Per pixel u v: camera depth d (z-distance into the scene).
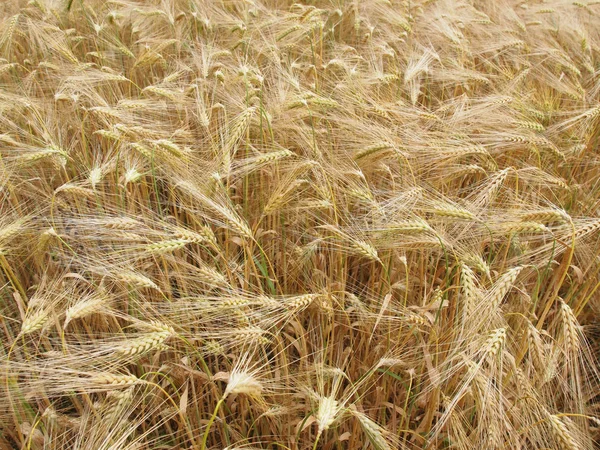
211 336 0.90
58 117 1.30
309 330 1.01
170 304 0.90
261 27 1.70
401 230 0.94
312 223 1.18
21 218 0.98
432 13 1.91
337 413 0.77
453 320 0.97
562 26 1.97
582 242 1.08
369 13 1.94
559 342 0.85
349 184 1.08
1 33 1.57
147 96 1.37
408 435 0.97
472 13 1.99
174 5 1.86
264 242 1.17
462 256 0.96
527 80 1.67
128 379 0.77
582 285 1.10
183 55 1.70
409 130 1.22
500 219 0.98
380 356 0.99
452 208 0.96
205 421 0.94
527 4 2.18
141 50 1.60
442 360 0.94
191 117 1.31
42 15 1.75
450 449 0.90
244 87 1.37
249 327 0.87
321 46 1.62
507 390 0.89
